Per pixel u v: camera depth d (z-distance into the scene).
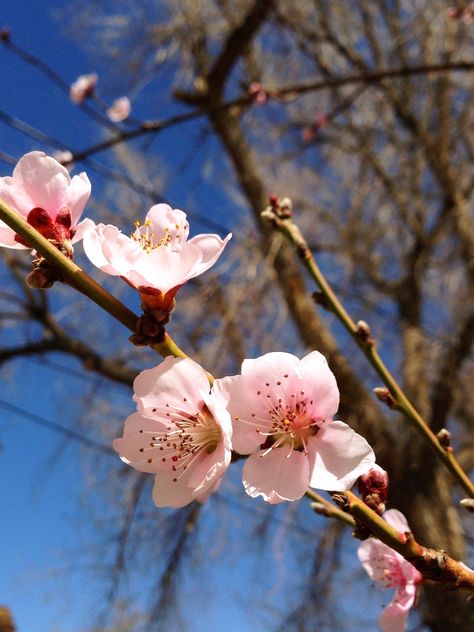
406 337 7.30
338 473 1.19
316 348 6.56
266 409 1.24
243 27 7.39
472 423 7.36
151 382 1.21
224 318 6.69
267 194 7.53
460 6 6.92
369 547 1.69
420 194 7.96
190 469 1.24
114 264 1.20
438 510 6.02
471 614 5.37
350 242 7.98
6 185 1.37
